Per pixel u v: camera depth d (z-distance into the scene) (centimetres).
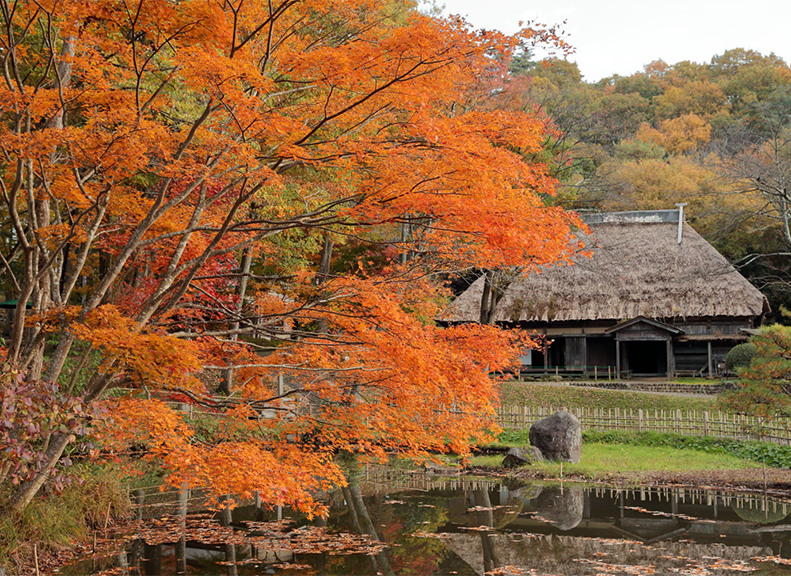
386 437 906
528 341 930
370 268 2052
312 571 877
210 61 584
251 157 649
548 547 1009
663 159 4731
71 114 993
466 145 628
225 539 1025
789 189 2759
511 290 3338
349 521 1173
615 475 1580
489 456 1872
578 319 3192
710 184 4012
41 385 645
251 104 620
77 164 725
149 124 687
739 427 1891
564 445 1748
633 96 5884
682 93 5684
